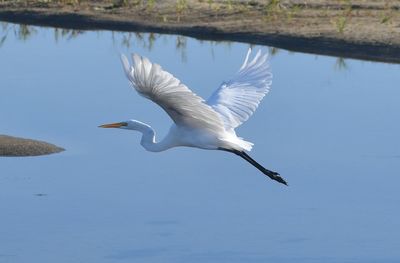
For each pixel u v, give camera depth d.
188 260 11.19
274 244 11.59
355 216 12.31
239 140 8.88
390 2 23.69
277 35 21.23
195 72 18.88
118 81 18.42
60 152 14.99
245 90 9.01
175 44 21.61
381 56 19.86
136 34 22.94
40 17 24.48
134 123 9.79
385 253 11.30
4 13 24.98
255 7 23.77
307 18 22.36
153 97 7.85
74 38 22.62
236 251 11.41
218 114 8.55
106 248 11.57
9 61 20.22
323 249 11.42
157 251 11.47
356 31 20.91
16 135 15.70
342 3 23.62
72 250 11.53
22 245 11.69
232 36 21.75
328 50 20.36
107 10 24.44
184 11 23.67
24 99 17.42
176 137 9.21
